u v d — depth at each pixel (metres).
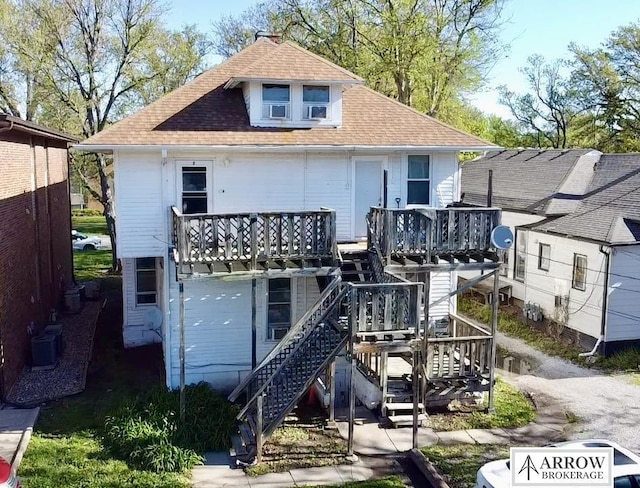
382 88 31.53
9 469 9.39
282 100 15.55
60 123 30.98
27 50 26.48
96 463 11.26
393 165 16.23
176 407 13.02
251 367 15.09
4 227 14.62
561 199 23.03
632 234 18.33
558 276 20.61
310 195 15.76
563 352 18.97
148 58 29.28
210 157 14.96
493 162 32.78
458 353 14.77
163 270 15.62
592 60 44.81
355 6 29.31
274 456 11.91
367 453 12.16
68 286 25.16
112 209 30.33
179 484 10.72
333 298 13.67
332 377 13.36
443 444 12.51
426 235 13.52
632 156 23.92
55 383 15.35
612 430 13.30
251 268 13.12
